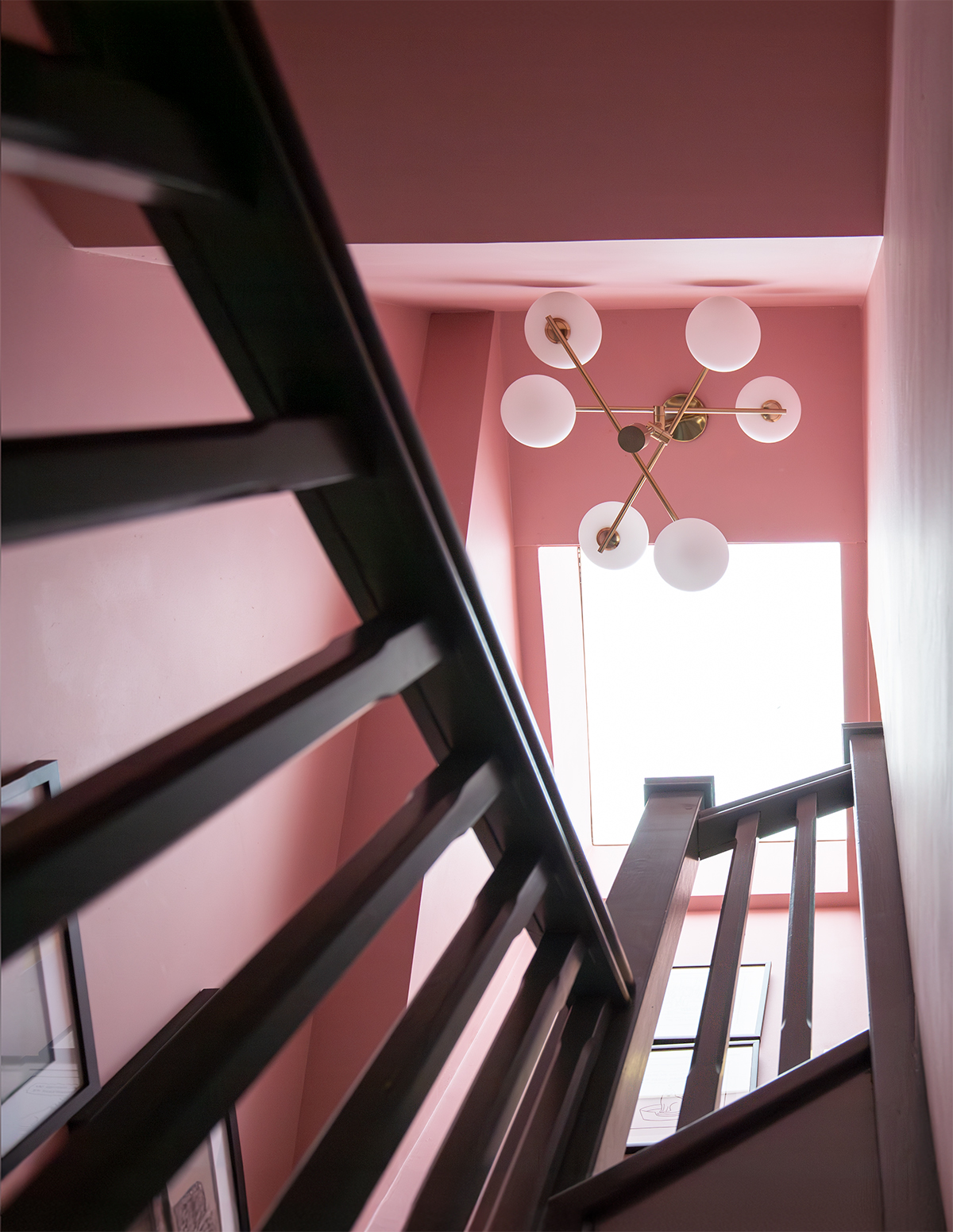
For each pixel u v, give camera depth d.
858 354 4.20
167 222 0.83
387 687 0.98
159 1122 0.67
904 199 1.77
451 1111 3.58
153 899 2.35
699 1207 1.34
